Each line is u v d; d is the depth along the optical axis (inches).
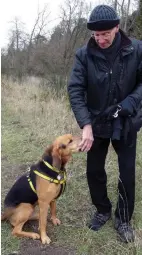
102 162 80.3
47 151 79.2
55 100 207.2
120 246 76.7
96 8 65.7
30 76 353.4
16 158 130.7
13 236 80.3
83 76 72.8
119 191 79.9
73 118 171.2
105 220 85.2
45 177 77.0
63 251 76.2
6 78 330.6
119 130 71.8
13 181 111.7
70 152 76.2
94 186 82.2
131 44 68.5
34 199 79.9
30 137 153.5
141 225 84.6
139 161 119.3
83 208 93.7
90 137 72.4
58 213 91.2
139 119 73.2
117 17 66.0
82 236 80.7
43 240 78.7
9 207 82.4
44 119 175.9
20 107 199.5
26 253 75.4
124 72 69.7
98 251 76.0
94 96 73.1
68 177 109.6
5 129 167.5
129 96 71.2
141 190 101.9
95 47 68.9
